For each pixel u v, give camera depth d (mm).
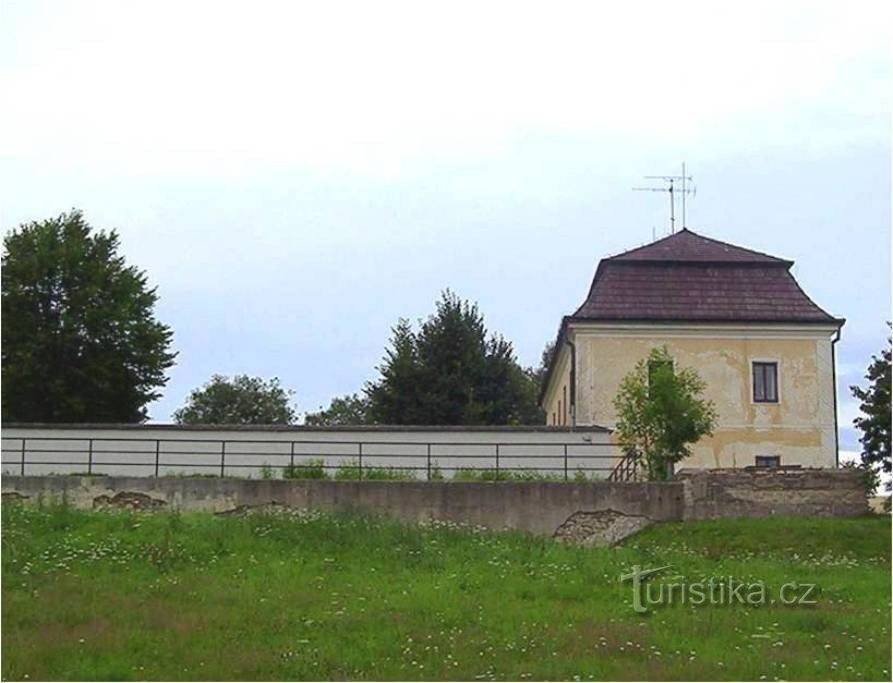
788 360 50031
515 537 35781
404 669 22234
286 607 27141
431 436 45250
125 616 26078
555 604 28062
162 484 39344
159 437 44750
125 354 59000
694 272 51062
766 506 39062
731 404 49531
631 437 42750
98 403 58438
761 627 26031
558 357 55469
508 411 69438
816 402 49781
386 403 68188
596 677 21656
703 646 24234
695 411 42688
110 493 39344
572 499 38656
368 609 27016
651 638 24719
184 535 34250
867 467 40375
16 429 44469
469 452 45094
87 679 21562
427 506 38688
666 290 50562
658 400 42562
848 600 29438
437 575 30984
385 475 43156
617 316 49562
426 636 24625
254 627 25328
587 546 37094
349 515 36969
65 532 34531
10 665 22297
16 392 57219
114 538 33719
